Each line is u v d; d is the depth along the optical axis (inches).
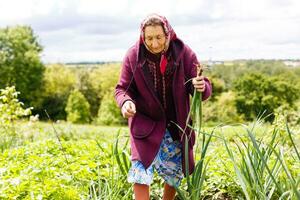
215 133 224.2
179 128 148.6
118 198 162.9
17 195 156.9
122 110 143.1
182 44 148.3
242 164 142.8
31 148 259.6
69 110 2095.2
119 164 161.9
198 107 144.9
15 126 371.6
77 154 239.5
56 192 155.8
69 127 526.0
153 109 148.5
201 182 145.1
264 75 2322.8
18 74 2332.7
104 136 481.7
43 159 215.3
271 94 2253.9
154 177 192.5
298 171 169.8
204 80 148.2
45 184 163.2
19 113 362.6
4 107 354.0
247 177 139.9
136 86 152.1
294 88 2284.7
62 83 2529.5
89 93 2608.3
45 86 2442.2
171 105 151.0
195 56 151.1
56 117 2428.6
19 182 167.5
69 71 2679.6
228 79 2559.1
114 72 2647.6
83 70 2787.9
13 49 2349.9
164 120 150.2
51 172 182.5
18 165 201.8
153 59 146.6
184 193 154.9
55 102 2465.6
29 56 2357.3
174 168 155.9
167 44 143.7
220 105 1871.3
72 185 175.3
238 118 1829.5
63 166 203.9
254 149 144.7
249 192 138.8
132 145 151.0
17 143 321.4
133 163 148.6
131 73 150.1
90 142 285.0
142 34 141.6
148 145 147.9
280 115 227.3
